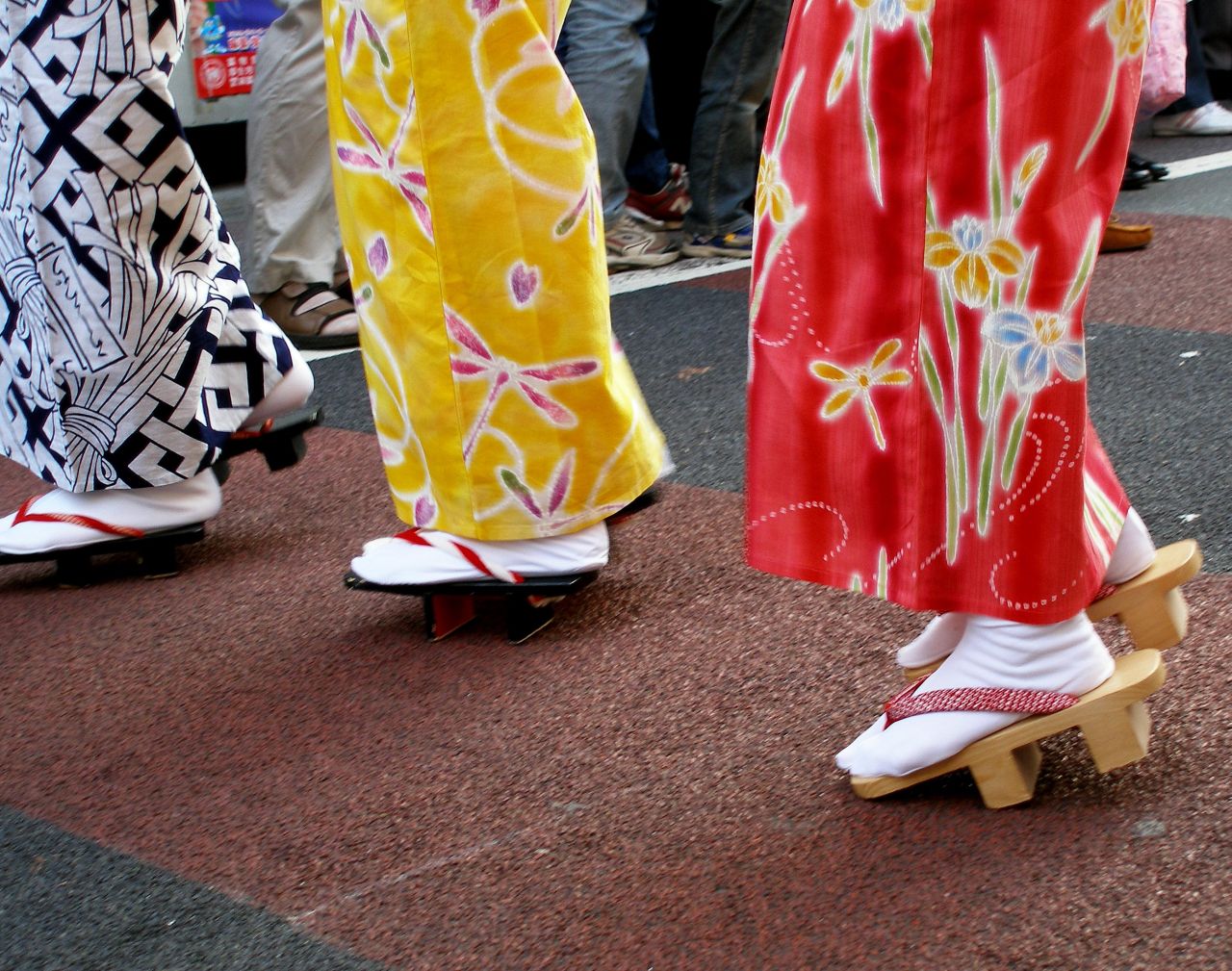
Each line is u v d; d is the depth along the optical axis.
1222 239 4.23
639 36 4.66
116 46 2.07
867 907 1.28
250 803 1.58
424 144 1.74
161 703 1.85
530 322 1.81
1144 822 1.35
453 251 1.77
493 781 1.57
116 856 1.50
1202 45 8.09
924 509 1.33
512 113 1.74
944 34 1.21
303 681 1.87
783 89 1.34
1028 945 1.20
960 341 1.28
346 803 1.56
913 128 1.25
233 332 2.31
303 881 1.42
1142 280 3.76
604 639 1.91
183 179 2.18
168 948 1.33
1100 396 2.73
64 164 2.10
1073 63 1.19
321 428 3.09
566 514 1.88
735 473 2.55
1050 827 1.36
